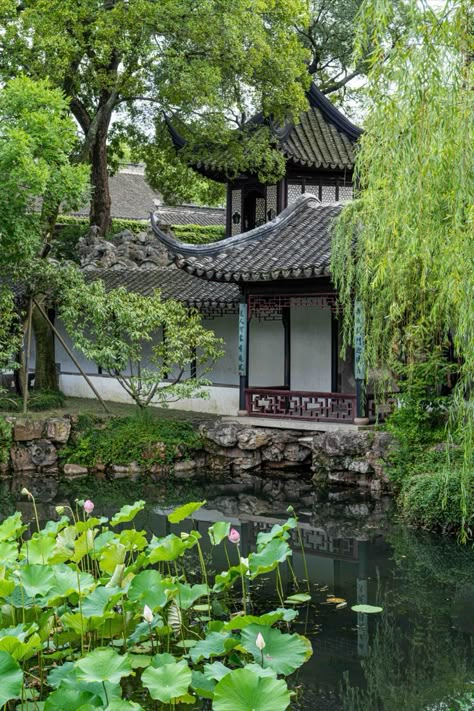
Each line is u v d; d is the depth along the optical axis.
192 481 16.69
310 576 10.41
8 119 16.95
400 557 11.16
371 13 7.88
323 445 15.94
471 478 11.39
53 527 8.93
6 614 7.30
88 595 7.13
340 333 18.59
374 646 8.24
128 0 19.75
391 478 14.45
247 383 18.16
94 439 17.95
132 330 18.00
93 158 24.44
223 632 6.93
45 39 18.66
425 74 7.67
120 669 5.85
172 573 10.54
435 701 7.10
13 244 17.38
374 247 10.44
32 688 7.03
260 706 5.25
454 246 7.88
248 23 19.58
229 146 21.34
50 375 22.48
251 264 17.30
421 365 14.23
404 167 8.04
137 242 23.86
